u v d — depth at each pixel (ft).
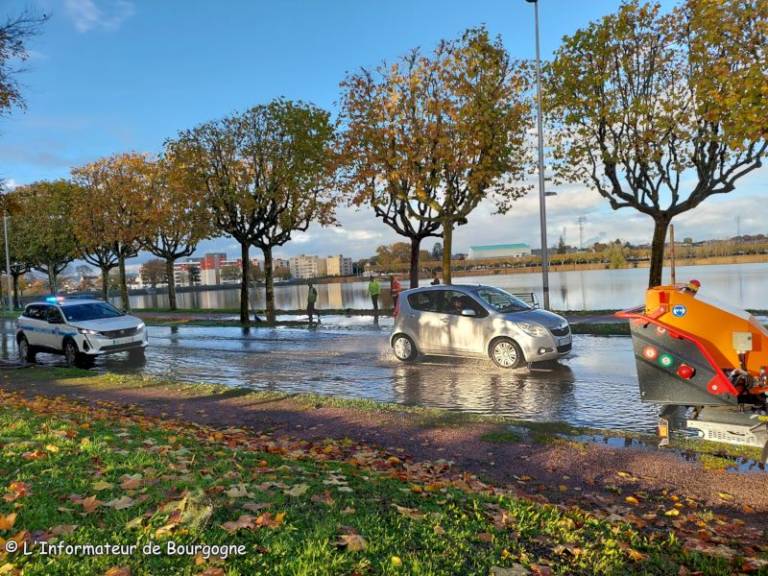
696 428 18.61
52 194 147.84
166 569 9.43
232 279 581.12
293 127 81.51
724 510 15.21
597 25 56.80
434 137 65.21
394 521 12.20
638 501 15.97
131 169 119.96
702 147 56.75
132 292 387.75
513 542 11.76
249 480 14.66
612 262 349.82
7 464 15.14
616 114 56.29
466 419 25.18
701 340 19.06
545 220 63.93
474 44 63.05
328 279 481.46
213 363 49.06
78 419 23.32
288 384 37.73
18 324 56.80
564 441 21.47
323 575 9.45
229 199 83.56
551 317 39.47
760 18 46.34
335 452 20.53
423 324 42.55
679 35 54.49
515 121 65.87
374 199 75.56
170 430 22.65
